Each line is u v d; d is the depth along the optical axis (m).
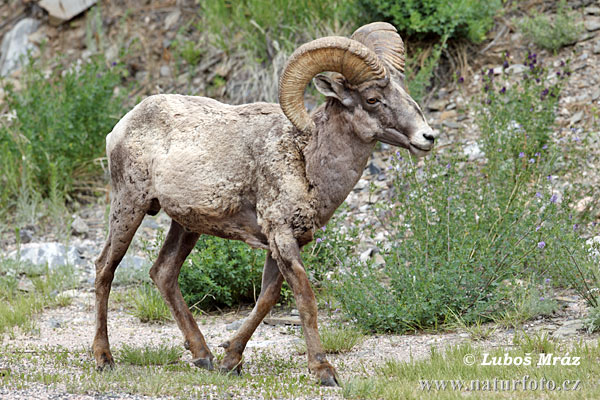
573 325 23.56
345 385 18.45
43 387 18.88
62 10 55.28
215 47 49.88
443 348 22.59
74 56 53.34
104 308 22.12
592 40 42.62
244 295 29.97
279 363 21.83
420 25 43.22
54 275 33.06
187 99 22.25
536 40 43.34
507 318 24.61
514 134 34.06
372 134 19.58
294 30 46.62
